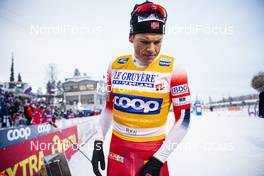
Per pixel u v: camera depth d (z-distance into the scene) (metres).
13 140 2.39
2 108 7.07
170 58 1.14
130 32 1.17
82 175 2.86
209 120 13.28
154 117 1.10
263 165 3.30
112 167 1.17
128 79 1.14
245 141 5.41
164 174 1.15
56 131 3.44
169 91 1.12
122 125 1.15
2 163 1.98
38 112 7.03
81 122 5.71
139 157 1.11
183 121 1.07
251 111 16.55
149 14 0.99
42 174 1.95
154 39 1.00
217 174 2.96
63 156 2.04
